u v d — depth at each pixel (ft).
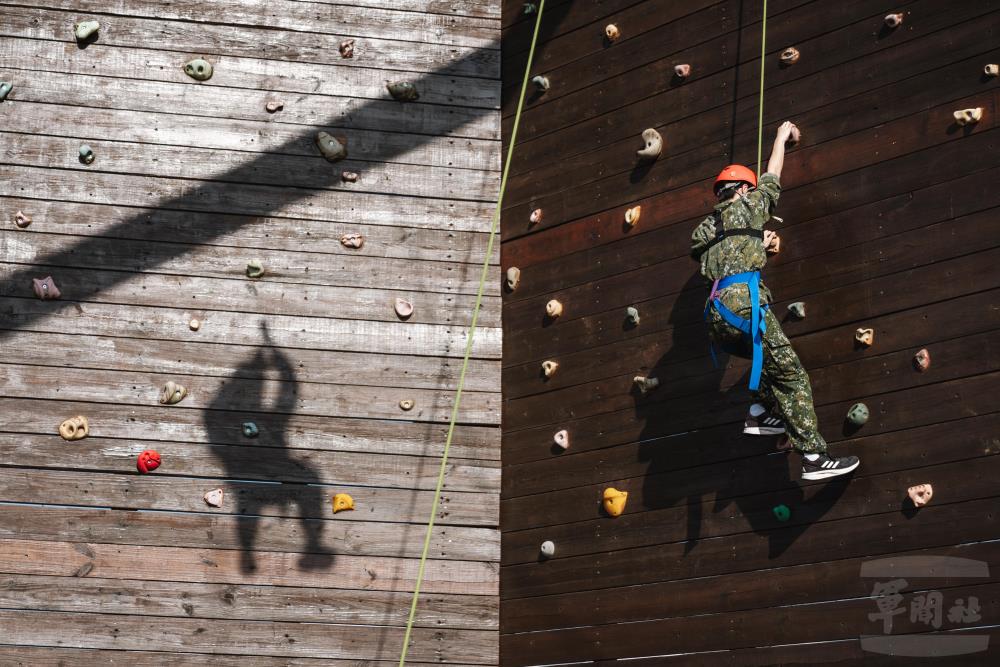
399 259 19.92
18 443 18.28
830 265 15.94
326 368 19.25
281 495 18.58
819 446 14.69
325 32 20.67
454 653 18.24
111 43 20.04
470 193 20.39
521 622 18.10
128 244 19.30
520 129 20.39
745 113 17.37
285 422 18.90
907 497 14.56
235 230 19.61
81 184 19.44
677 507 16.71
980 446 14.10
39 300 18.89
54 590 17.72
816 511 15.34
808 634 15.02
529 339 19.31
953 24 15.39
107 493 18.25
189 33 20.29
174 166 19.71
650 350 17.63
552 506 18.22
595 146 19.22
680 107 18.21
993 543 13.75
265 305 19.36
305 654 17.94
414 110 20.61
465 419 19.27
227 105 20.10
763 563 15.65
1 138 19.45
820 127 16.46
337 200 20.01
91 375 18.70
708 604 16.03
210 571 18.10
